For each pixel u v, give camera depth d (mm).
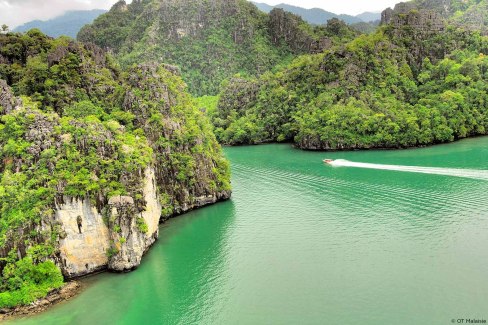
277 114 199000
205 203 100000
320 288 63844
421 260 70250
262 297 62312
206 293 63469
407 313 56844
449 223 83062
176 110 97938
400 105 171875
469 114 170000
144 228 69438
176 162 92500
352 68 184000
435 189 102750
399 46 197375
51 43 110062
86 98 93125
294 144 182750
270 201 102500
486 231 78875
